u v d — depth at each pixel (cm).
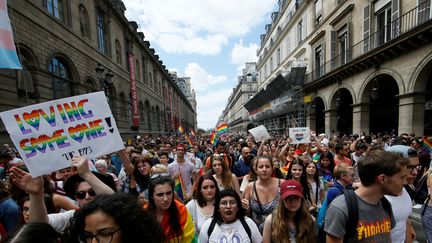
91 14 1669
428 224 261
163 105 4334
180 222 236
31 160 198
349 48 1504
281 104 2380
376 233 169
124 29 2388
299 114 2031
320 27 1916
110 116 235
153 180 238
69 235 122
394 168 160
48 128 210
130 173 297
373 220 170
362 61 1256
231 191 248
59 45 1230
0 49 373
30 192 177
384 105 1658
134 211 121
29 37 1014
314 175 387
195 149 1085
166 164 594
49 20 1151
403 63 1032
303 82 2048
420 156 514
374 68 1215
